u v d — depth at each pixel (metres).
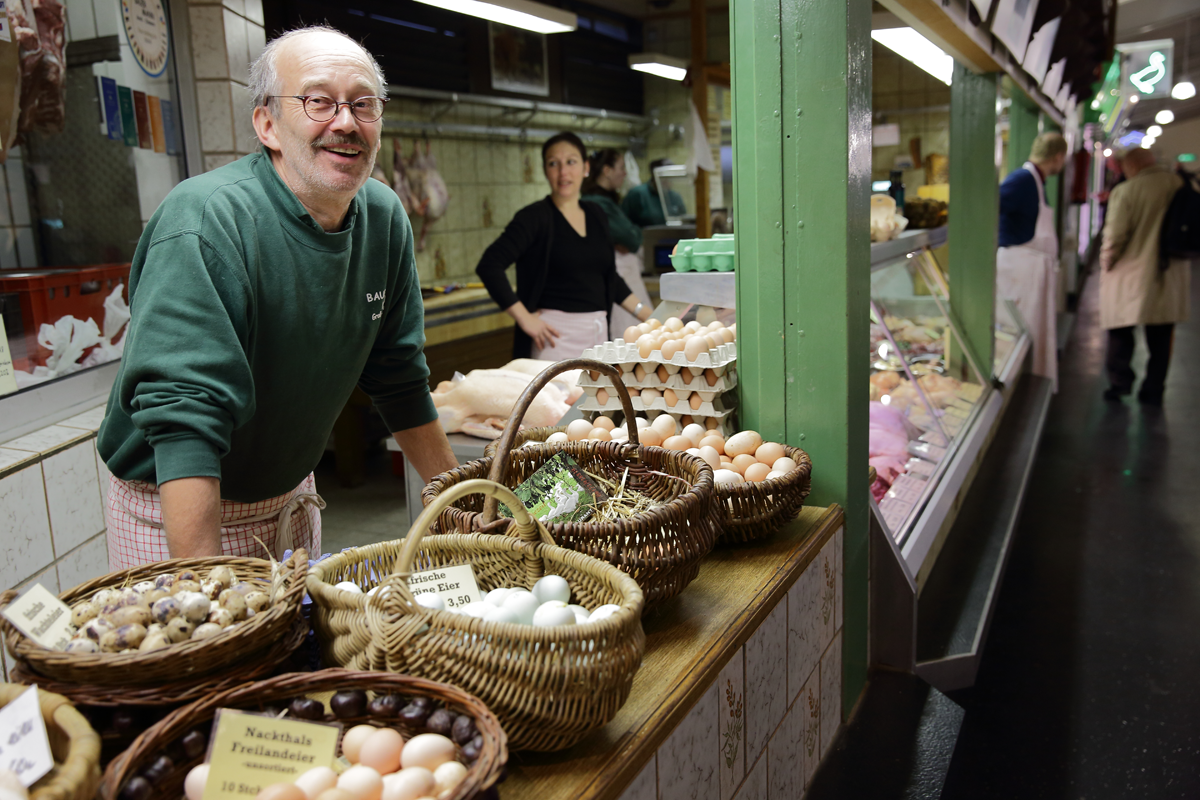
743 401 2.22
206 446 1.34
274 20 5.15
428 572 1.24
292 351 1.56
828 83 1.97
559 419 2.79
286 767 0.92
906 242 3.73
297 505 1.80
